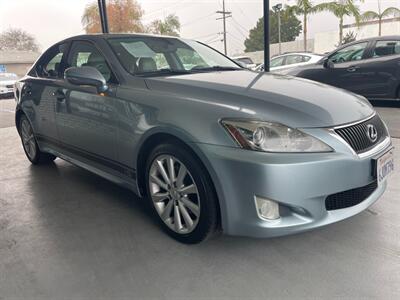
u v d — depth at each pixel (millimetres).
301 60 10672
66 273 2160
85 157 3186
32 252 2402
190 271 2129
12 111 10516
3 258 2346
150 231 2605
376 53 6922
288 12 20984
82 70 2732
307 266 2117
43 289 2025
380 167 2223
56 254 2365
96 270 2176
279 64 11195
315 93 2385
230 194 2051
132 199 3189
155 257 2281
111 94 2709
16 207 3129
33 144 4176
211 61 3383
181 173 2314
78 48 3309
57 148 3613
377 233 2420
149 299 1915
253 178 1958
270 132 1982
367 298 1833
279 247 2324
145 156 2602
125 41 3121
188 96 2328
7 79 17141
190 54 3326
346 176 2047
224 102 2188
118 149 2734
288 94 2299
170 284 2023
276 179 1931
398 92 6727
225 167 2027
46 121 3637
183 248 2363
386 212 2697
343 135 2094
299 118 2049
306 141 1995
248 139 1988
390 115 6156
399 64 6570
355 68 7113
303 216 2047
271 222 2025
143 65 2871
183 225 2400
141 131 2463
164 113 2312
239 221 2070
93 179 3732
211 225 2215
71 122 3209
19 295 1983
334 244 2320
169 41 3387
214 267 2154
